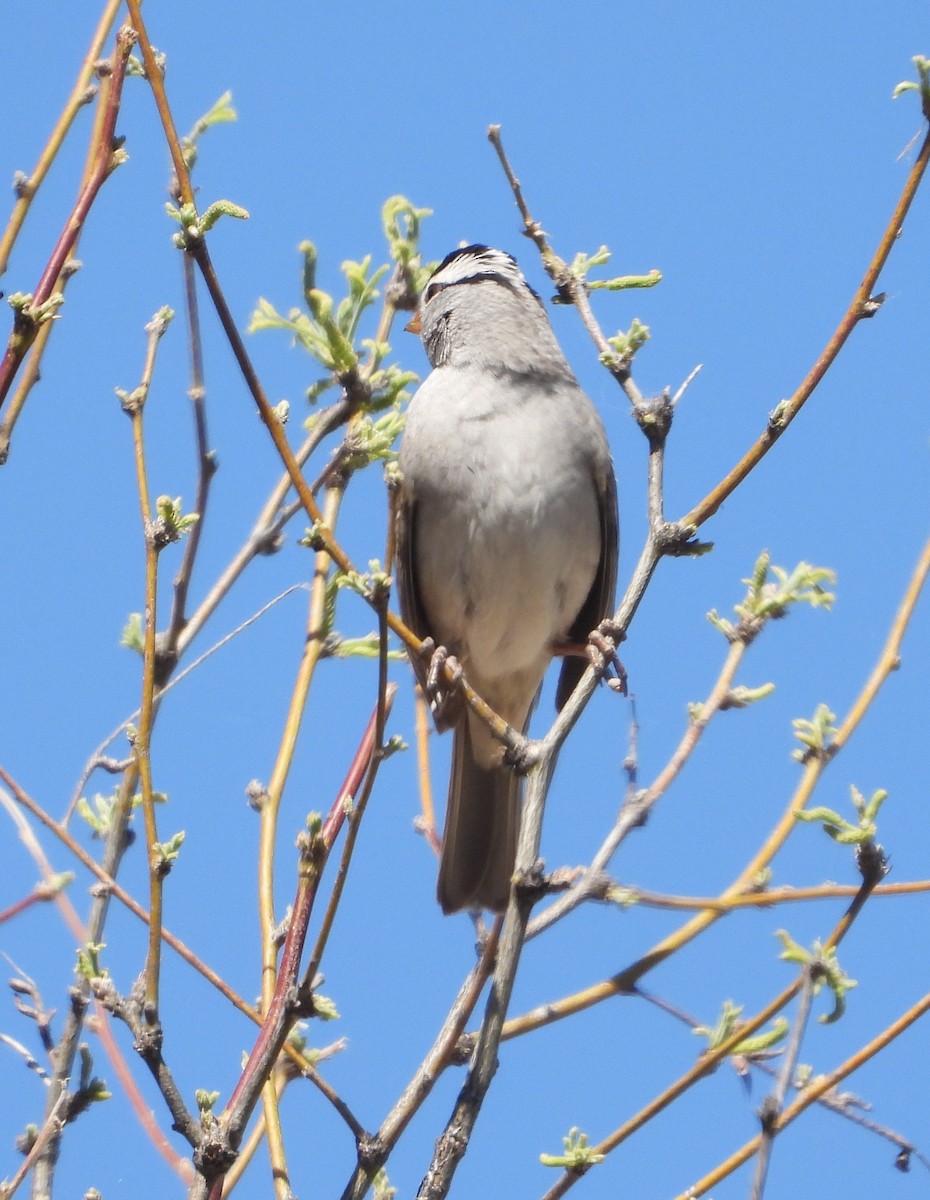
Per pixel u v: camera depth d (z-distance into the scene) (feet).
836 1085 20.62
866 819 20.38
